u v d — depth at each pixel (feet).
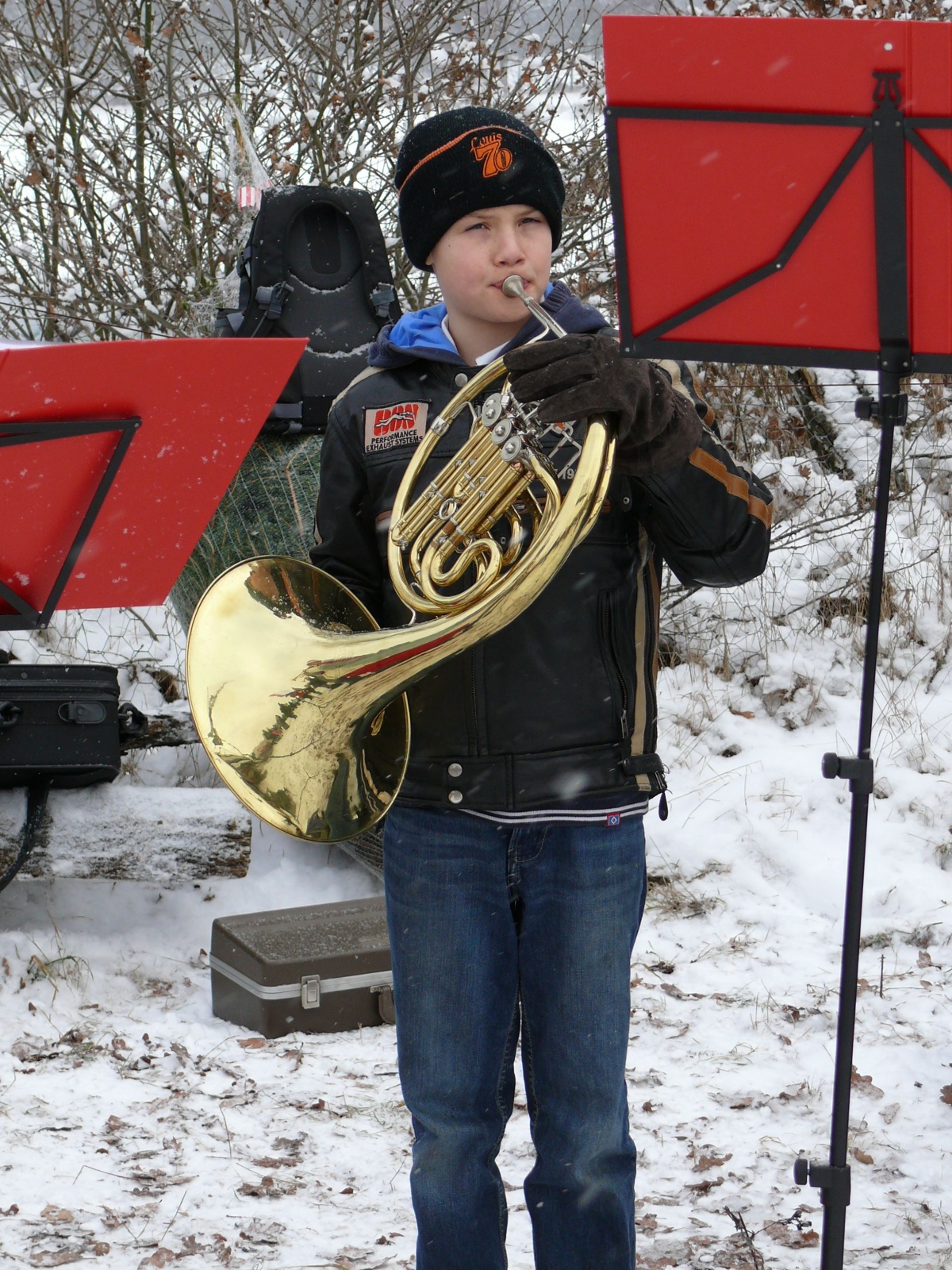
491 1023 27.53
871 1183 39.24
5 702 54.19
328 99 86.48
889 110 23.57
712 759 72.13
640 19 23.80
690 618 80.79
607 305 89.45
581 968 26.86
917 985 53.78
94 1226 36.60
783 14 91.97
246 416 23.29
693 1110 44.16
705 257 24.88
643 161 24.43
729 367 90.38
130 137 89.04
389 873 28.40
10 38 87.97
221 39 87.66
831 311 25.20
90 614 78.07
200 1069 47.11
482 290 27.71
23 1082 45.44
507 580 24.57
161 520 24.48
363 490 29.76
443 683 27.43
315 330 62.18
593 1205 26.96
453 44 88.84
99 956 55.93
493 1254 27.48
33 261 86.12
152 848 58.18
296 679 26.43
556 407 23.88
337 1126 43.01
